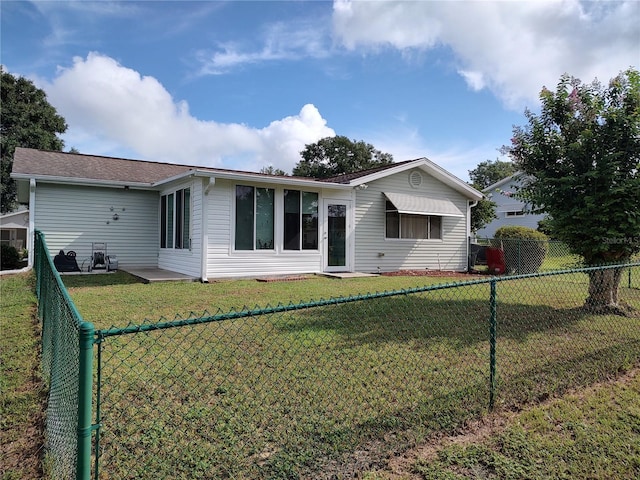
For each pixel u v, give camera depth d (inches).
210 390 146.6
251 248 489.1
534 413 137.8
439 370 169.5
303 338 211.5
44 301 217.3
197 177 466.9
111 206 576.7
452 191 676.7
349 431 121.0
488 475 104.4
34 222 526.6
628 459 112.8
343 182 572.4
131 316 266.1
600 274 295.1
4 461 110.0
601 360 187.6
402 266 625.6
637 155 277.1
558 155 300.0
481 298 343.6
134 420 124.1
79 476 72.7
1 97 1253.7
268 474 100.8
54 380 124.0
